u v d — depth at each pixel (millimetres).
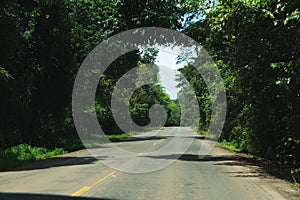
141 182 13461
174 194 11188
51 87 31312
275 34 16078
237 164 19984
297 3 13609
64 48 31016
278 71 15984
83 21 33594
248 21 15953
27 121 30891
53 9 30234
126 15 23359
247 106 23484
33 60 29781
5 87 27375
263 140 22406
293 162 18391
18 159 23141
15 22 24734
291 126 16078
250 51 17406
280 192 11773
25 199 10227
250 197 10906
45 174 15773
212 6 20656
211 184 13203
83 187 12281
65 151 30797
